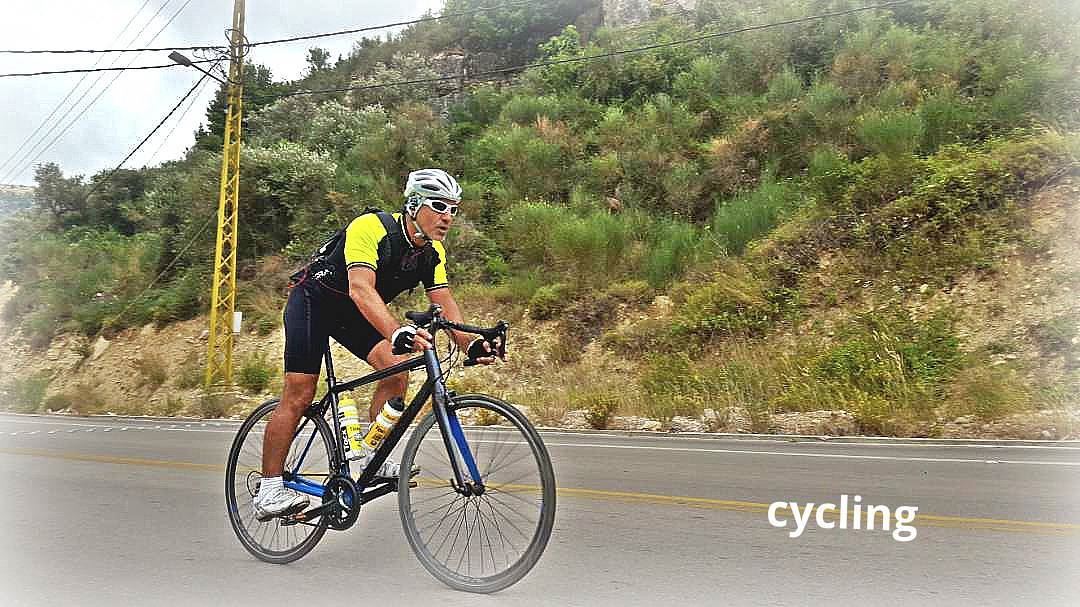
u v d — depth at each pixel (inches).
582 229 750.5
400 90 1296.8
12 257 1302.9
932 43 845.2
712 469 326.3
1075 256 545.6
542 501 149.9
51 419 710.5
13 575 177.0
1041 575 171.3
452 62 1391.5
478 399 157.3
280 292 925.2
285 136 1275.8
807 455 366.0
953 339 521.7
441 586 164.6
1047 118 677.9
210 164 1074.7
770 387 528.1
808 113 811.4
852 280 612.4
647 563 182.4
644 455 374.9
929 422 445.7
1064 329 500.7
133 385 889.5
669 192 834.8
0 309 1206.3
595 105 1043.3
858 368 518.3
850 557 187.0
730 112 909.8
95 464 364.5
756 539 205.5
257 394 767.7
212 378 783.1
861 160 746.2
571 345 681.6
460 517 160.6
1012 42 775.7
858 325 570.6
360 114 1178.0
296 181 1007.6
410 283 172.9
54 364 1005.2
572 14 1465.3
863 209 661.9
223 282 796.0
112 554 195.0
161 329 945.5
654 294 698.2
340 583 167.8
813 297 616.7
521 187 933.2
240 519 192.7
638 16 1395.2
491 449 155.3
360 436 169.0
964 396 470.0
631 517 233.5
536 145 944.3
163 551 197.6
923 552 191.2
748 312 623.8
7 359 1051.3
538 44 1427.2
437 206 164.2
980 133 692.1
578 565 180.7
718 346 613.0
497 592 159.6
